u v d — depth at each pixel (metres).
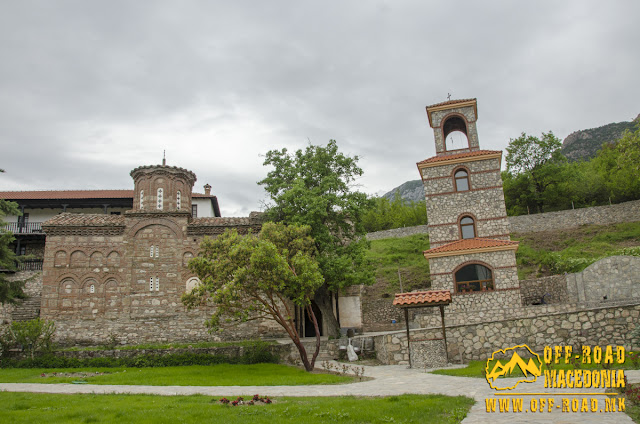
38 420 11.72
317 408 12.11
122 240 32.34
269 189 32.88
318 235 30.38
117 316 31.03
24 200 43.50
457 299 28.69
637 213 46.03
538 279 33.06
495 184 31.66
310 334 35.78
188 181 35.44
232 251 22.55
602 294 29.06
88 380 20.48
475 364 19.23
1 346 26.55
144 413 12.22
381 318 36.03
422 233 55.06
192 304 23.62
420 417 10.70
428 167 32.91
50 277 31.30
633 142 35.50
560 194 59.53
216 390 16.72
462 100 34.22
